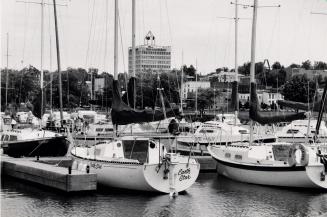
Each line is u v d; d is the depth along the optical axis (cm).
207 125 4669
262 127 5181
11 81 9938
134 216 2550
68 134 4009
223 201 2869
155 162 2989
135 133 4344
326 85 3472
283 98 13188
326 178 3053
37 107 4475
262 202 2850
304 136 5203
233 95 5028
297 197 2964
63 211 2628
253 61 3522
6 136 4359
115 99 3023
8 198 2902
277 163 3184
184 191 3103
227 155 3556
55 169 3189
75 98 10638
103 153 3080
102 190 3050
